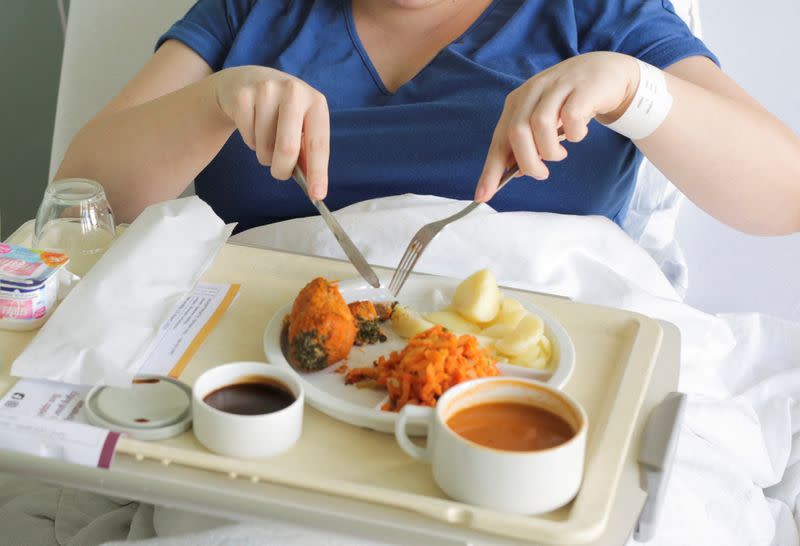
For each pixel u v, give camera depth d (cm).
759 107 121
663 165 115
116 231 103
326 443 71
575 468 63
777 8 150
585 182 123
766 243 160
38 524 103
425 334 77
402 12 130
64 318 81
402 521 63
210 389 72
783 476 119
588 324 90
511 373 79
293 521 63
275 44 134
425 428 70
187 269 90
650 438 74
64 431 68
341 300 81
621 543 63
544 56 128
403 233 111
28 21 201
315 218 116
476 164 122
